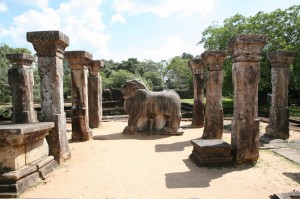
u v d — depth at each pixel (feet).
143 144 27.58
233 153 20.49
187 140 29.40
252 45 19.77
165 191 15.29
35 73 66.44
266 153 23.40
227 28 61.52
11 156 15.65
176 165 20.24
